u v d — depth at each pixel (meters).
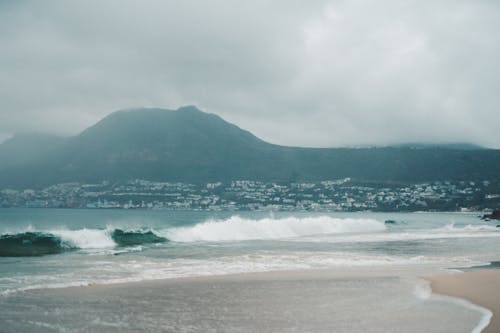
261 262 22.05
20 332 10.01
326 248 29.88
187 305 12.69
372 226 60.81
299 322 11.06
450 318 11.45
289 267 20.48
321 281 16.75
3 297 13.23
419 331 10.27
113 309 12.10
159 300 13.23
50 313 11.58
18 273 17.77
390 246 32.12
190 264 20.97
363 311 12.17
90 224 82.56
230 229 39.62
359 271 19.47
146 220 103.94
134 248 28.73
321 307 12.61
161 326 10.66
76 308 12.12
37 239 27.75
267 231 43.09
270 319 11.33
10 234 27.38
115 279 16.58
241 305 12.77
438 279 17.27
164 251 26.92
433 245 33.50
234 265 20.84
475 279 17.28
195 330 10.38
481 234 49.03
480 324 10.88
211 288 15.16
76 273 17.88
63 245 28.34
